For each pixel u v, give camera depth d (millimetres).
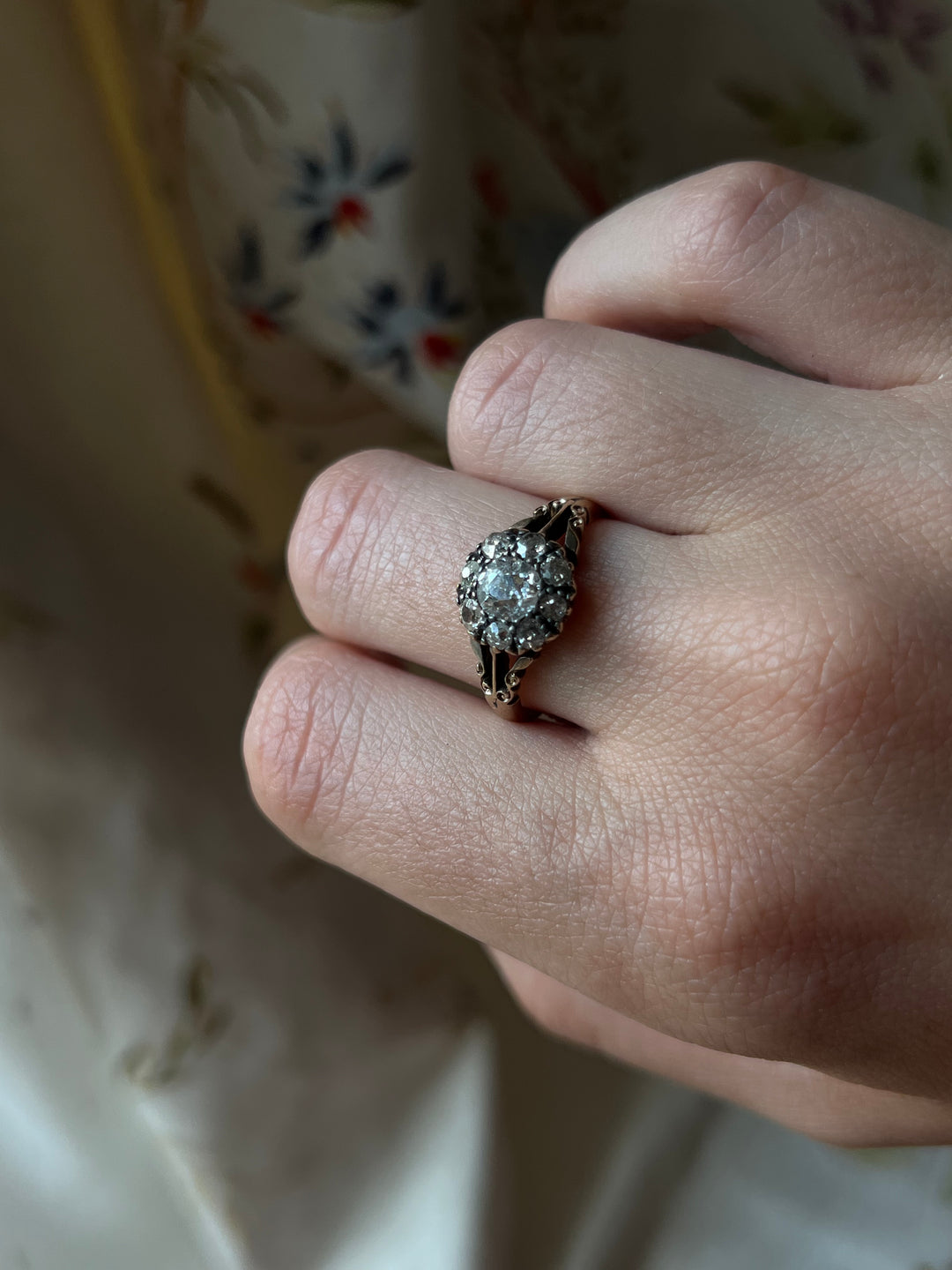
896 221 89
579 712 86
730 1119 141
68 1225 116
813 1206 135
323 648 96
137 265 113
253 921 125
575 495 89
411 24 102
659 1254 134
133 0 101
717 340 123
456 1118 132
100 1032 116
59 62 100
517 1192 131
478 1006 140
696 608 83
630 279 95
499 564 83
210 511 128
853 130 127
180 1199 120
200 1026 120
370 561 92
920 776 78
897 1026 79
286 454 132
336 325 120
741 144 127
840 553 82
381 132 106
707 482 86
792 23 120
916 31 124
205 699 128
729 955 79
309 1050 125
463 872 87
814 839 79
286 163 108
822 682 78
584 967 85
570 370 89
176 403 121
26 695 110
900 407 86
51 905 113
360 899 134
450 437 94
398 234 113
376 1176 128
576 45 119
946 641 79
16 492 110
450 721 90
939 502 82
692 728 82
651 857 82
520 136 118
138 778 118
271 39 102
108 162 108
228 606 132
